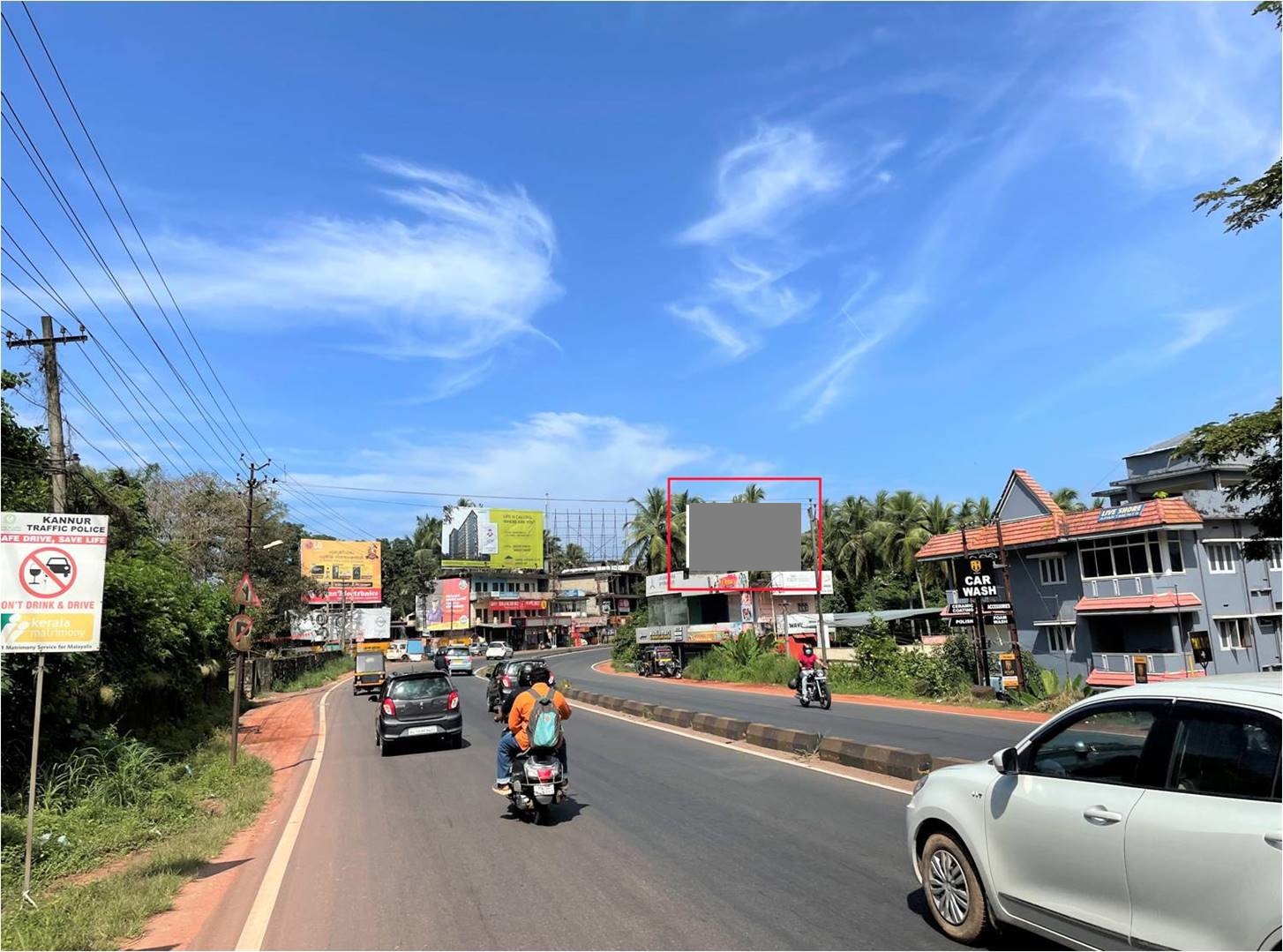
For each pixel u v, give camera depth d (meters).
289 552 48.12
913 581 66.44
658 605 56.44
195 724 21.03
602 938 5.33
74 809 9.72
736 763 12.59
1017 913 4.44
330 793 11.80
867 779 10.68
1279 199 11.49
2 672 9.81
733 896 6.05
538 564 89.94
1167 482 35.12
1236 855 3.32
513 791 9.27
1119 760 4.04
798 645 36.03
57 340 17.39
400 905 6.23
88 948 5.55
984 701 22.28
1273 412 12.62
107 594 14.45
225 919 6.13
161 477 43.69
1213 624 29.70
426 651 71.00
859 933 5.20
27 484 18.73
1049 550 33.97
